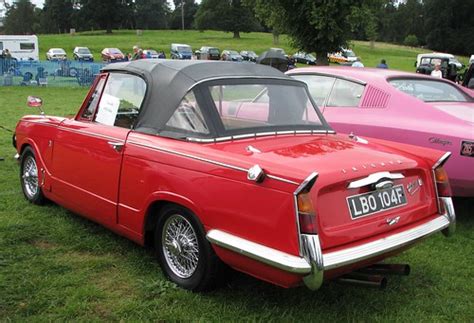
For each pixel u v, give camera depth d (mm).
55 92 21203
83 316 3336
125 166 3928
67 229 4820
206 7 105062
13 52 46125
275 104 4074
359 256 3002
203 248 3410
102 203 4230
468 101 6441
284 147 3531
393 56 72125
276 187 2934
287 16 19641
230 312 3389
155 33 105312
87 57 50688
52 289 3664
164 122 3811
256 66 4328
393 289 3857
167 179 3555
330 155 3395
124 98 4242
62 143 4730
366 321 3369
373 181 3186
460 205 6094
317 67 6691
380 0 19719
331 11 18797
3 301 3480
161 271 3961
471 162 4898
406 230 3385
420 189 3633
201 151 3408
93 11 114750
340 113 5961
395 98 5688
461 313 3537
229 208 3162
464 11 107688
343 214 3086
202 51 54125
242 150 3408
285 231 2889
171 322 3281
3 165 7367
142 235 3910
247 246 3031
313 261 2799
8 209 5371
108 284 3777
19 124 5605
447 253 4625
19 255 4223
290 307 3506
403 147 3941
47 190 5070
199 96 3709
